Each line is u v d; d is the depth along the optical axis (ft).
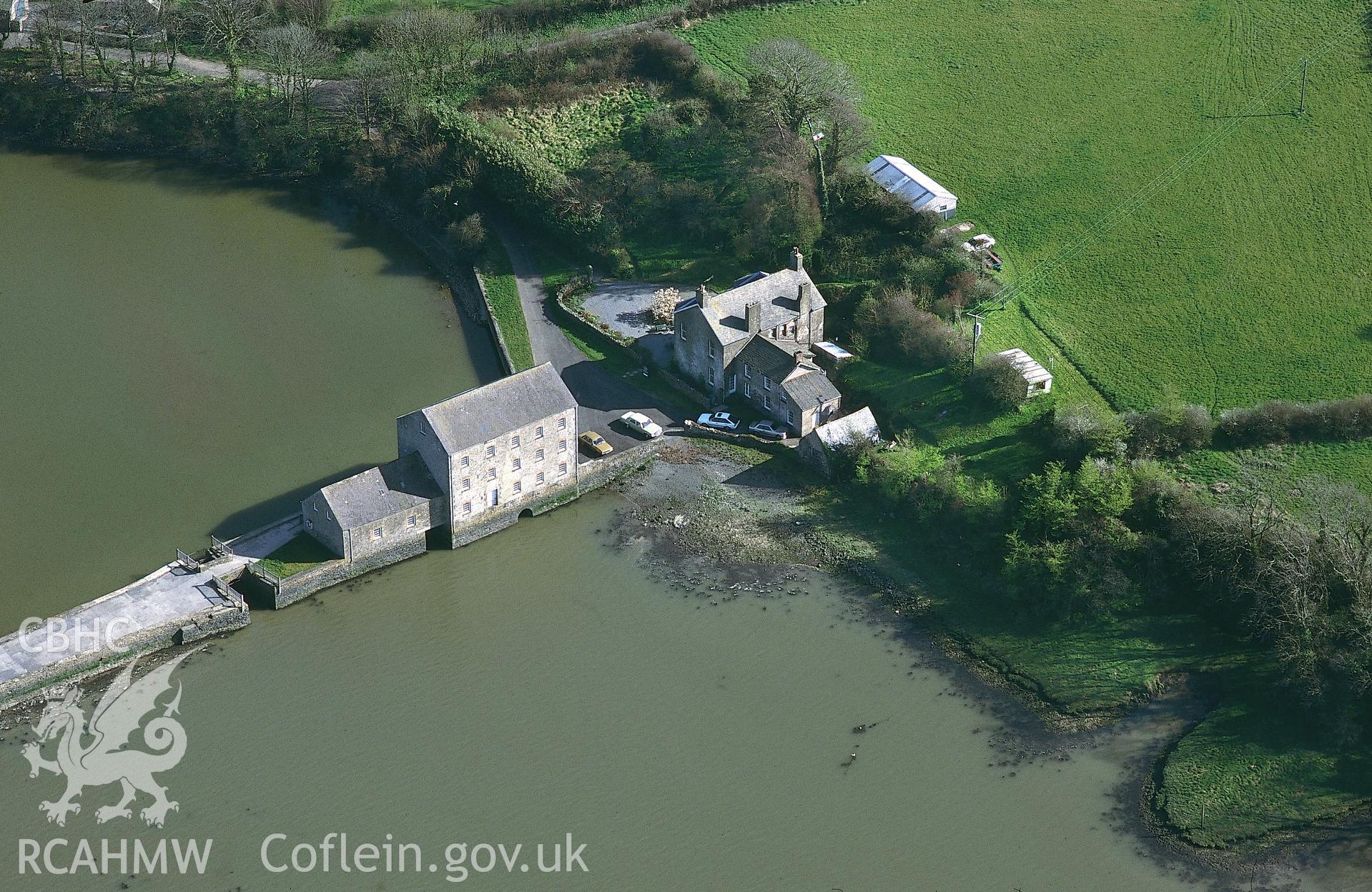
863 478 529.86
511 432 506.48
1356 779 426.92
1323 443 526.98
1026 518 495.00
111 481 531.50
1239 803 421.59
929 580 497.46
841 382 576.20
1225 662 462.60
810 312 584.81
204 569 485.56
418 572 501.15
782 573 502.38
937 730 444.55
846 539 515.09
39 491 526.16
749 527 521.65
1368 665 441.27
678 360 589.32
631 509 530.68
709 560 507.71
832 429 540.11
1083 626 476.13
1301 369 565.53
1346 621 452.35
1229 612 474.08
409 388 588.50
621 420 564.30
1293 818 417.69
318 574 486.79
